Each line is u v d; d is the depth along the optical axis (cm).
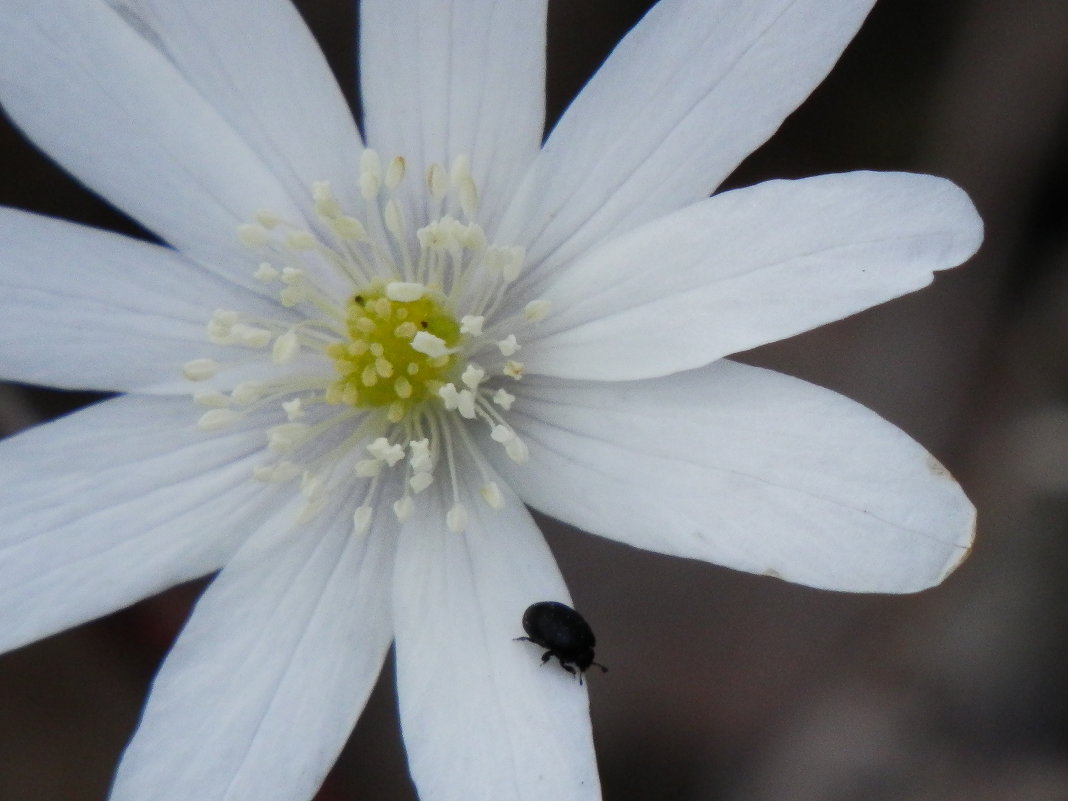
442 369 5
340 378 5
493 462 5
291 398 5
